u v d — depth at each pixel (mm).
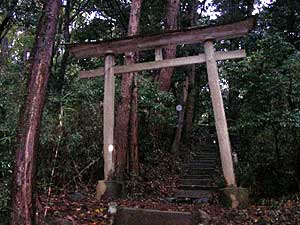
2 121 5512
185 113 16844
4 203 3918
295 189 8555
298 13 12344
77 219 4594
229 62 9453
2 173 4918
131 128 9633
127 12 13328
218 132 6414
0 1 6270
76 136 7703
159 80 12367
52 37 4008
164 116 12508
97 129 8859
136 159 9633
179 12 15234
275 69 8617
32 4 6508
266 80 8633
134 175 9234
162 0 13914
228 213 5355
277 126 8797
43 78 3857
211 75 6688
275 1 12961
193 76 16484
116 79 10531
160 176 11438
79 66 11547
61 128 7500
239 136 10805
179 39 7059
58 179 7551
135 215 4805
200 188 10422
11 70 7039
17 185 3568
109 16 13531
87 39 13727
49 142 7336
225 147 6320
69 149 7859
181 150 15383
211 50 6828
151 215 4770
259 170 9102
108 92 7262
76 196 6316
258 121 8578
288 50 8977
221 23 6648
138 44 7289
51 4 4078
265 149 9539
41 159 7305
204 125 19516
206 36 6879
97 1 12859
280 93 8602
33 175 3664
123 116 9109
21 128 3711
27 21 6516
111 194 6543
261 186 8828
